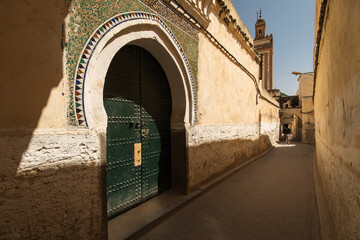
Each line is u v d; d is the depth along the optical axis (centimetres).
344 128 191
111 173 272
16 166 143
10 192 140
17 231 143
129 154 302
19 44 148
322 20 328
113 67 276
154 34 286
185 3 336
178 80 355
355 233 148
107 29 210
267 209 332
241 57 645
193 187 384
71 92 178
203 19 395
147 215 286
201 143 409
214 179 467
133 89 310
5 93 141
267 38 2623
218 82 482
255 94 842
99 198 198
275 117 1639
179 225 277
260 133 966
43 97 159
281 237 250
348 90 173
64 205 170
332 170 262
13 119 144
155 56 339
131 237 237
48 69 163
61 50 171
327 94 323
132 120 307
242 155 680
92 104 197
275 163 755
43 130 159
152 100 349
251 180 507
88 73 192
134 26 248
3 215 137
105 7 208
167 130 387
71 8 179
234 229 269
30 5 154
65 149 171
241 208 335
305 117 1698
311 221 291
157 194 358
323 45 358
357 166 146
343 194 190
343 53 191
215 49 465
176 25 325
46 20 162
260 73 961
